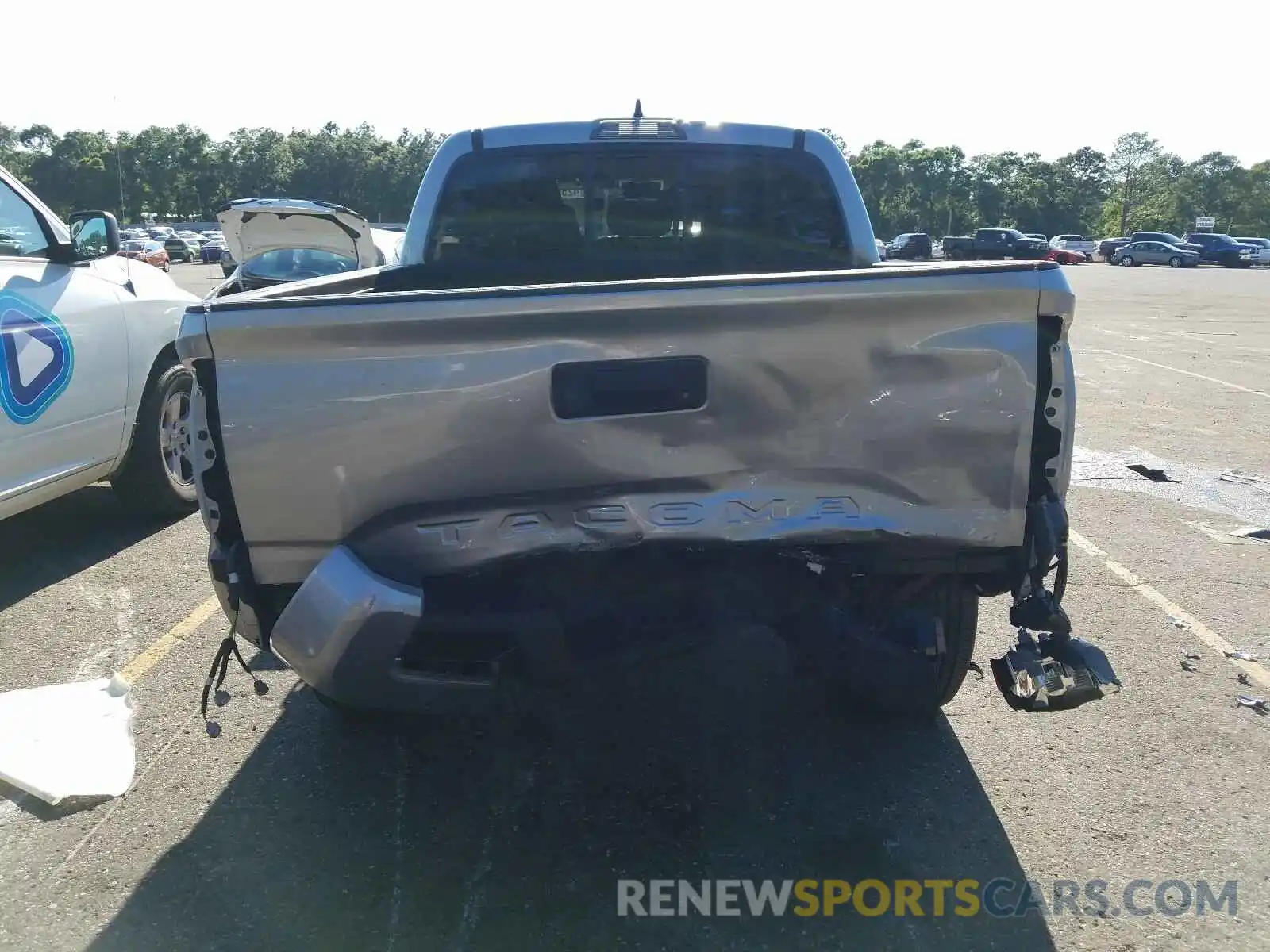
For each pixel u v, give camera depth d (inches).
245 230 467.2
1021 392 105.2
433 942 103.9
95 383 206.2
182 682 160.2
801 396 103.4
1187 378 486.9
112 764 135.5
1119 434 354.9
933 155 3666.3
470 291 99.1
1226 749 141.3
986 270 102.3
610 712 152.6
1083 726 147.7
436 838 121.7
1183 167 4121.6
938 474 106.5
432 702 105.3
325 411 100.6
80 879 113.3
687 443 103.7
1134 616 189.0
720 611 111.9
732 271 179.3
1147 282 1432.1
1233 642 177.6
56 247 200.8
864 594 120.5
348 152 3806.6
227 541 108.1
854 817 125.5
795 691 158.6
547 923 106.8
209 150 3885.3
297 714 151.8
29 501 192.2
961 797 129.6
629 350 101.3
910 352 103.3
